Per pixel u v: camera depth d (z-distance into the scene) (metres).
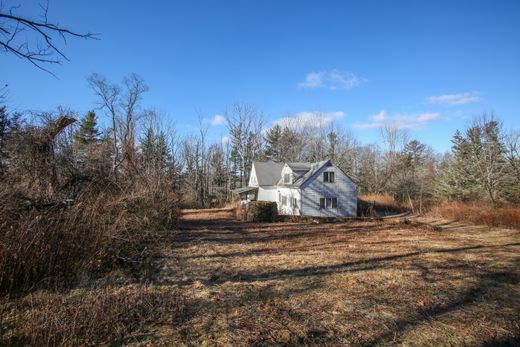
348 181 26.86
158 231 10.68
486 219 18.16
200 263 7.67
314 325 4.29
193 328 4.07
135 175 12.08
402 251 9.78
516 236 13.72
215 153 44.91
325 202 26.25
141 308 4.56
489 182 24.89
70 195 8.12
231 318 4.41
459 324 4.46
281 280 6.31
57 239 5.82
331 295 5.48
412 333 4.16
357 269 7.32
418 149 57.97
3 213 5.35
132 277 6.18
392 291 5.77
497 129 26.12
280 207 29.66
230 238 12.19
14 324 3.87
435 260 8.47
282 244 11.00
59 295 4.86
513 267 7.75
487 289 6.01
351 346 3.78
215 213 24.58
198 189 39.97
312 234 13.95
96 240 6.39
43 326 3.69
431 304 5.18
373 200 32.72
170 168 30.36
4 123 9.03
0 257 4.90
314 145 46.50
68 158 9.77
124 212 7.93
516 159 24.12
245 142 42.72
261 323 4.30
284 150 48.94
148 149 28.09
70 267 5.88
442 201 29.19
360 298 5.37
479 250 10.09
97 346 3.52
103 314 4.12
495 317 4.73
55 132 9.13
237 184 47.28
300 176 28.14
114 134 26.98
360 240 12.26
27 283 5.20
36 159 8.39
